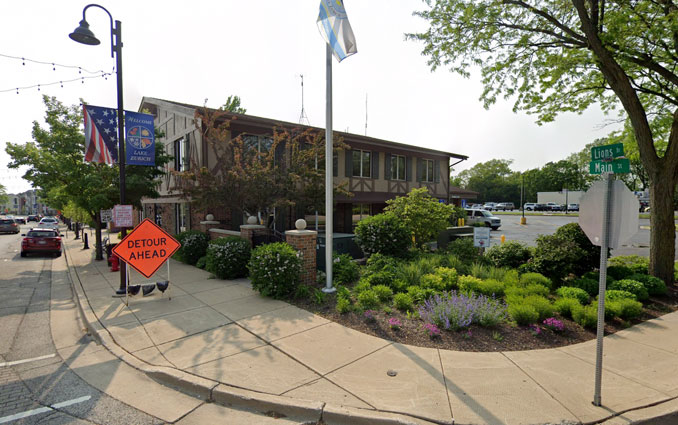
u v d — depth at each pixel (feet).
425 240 35.96
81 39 23.45
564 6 29.01
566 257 23.95
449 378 12.12
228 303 21.70
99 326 18.06
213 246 29.96
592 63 28.55
